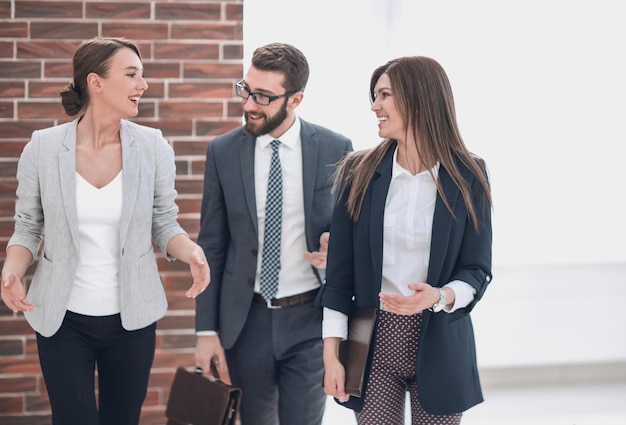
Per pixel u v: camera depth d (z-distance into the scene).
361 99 4.52
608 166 4.81
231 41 3.82
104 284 2.88
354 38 4.50
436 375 2.57
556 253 4.84
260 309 3.13
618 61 4.75
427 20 4.59
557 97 4.75
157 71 3.79
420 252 2.62
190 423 3.08
